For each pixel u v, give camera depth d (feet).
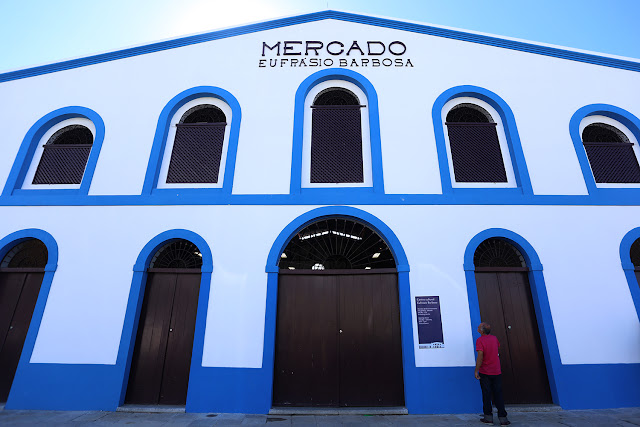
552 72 24.85
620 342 18.79
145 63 25.17
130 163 22.44
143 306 20.01
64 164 23.41
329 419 16.78
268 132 22.90
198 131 23.89
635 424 15.51
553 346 18.56
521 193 21.80
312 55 25.16
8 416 16.71
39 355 18.53
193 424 15.79
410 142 22.67
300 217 20.71
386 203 21.02
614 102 24.20
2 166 22.98
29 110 24.39
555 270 19.89
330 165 22.80
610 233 20.74
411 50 25.41
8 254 21.36
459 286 19.52
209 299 19.24
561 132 23.17
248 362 18.25
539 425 15.60
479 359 16.38
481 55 25.29
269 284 19.48
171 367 19.04
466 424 15.99
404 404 18.33
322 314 19.80
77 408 17.72
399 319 19.54
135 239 20.54
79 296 19.52
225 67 24.85
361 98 24.45
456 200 21.15
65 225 20.92
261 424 15.92
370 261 20.81
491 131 23.86
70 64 25.31
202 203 21.12
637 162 23.26
